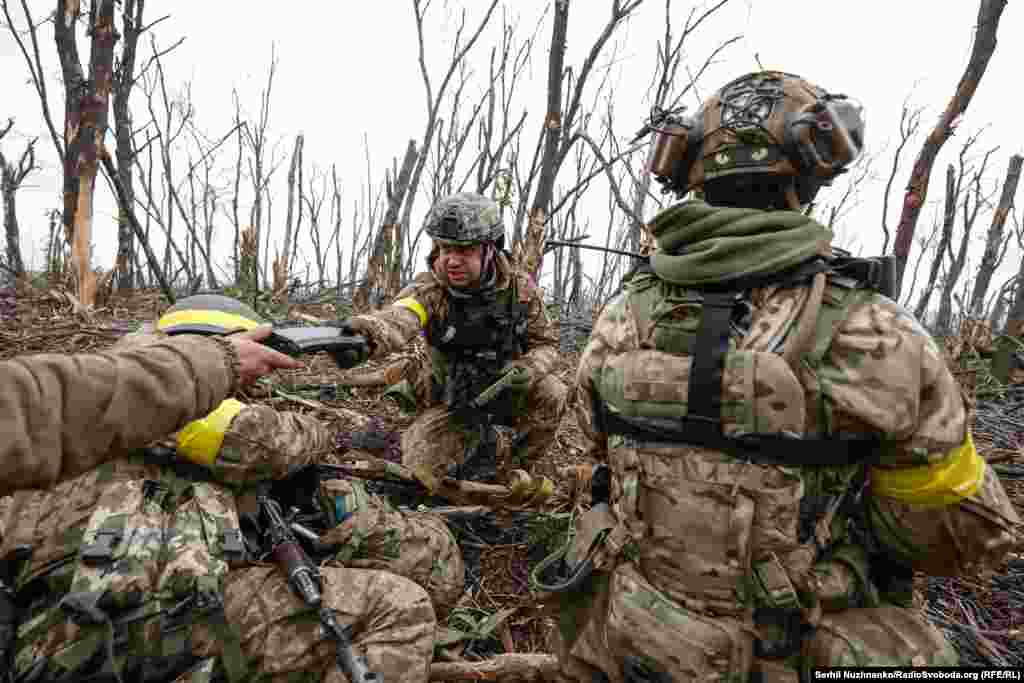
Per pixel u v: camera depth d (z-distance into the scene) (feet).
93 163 14.84
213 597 4.68
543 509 9.45
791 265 3.52
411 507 9.04
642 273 4.22
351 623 5.28
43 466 2.93
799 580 3.55
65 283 16.99
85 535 4.59
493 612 7.50
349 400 12.95
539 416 9.93
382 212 46.70
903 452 3.44
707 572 3.64
